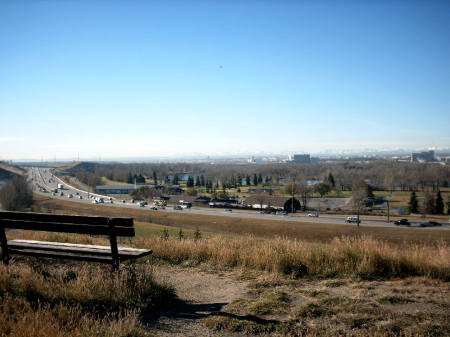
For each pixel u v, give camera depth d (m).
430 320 4.60
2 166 151.00
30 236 10.51
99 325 4.36
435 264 6.77
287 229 40.34
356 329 4.38
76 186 118.75
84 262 7.40
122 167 177.88
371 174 115.12
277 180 136.25
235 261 7.66
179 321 4.75
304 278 6.58
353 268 6.87
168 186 107.44
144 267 6.45
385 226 43.09
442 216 58.84
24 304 4.82
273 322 4.60
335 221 48.94
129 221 5.73
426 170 106.12
